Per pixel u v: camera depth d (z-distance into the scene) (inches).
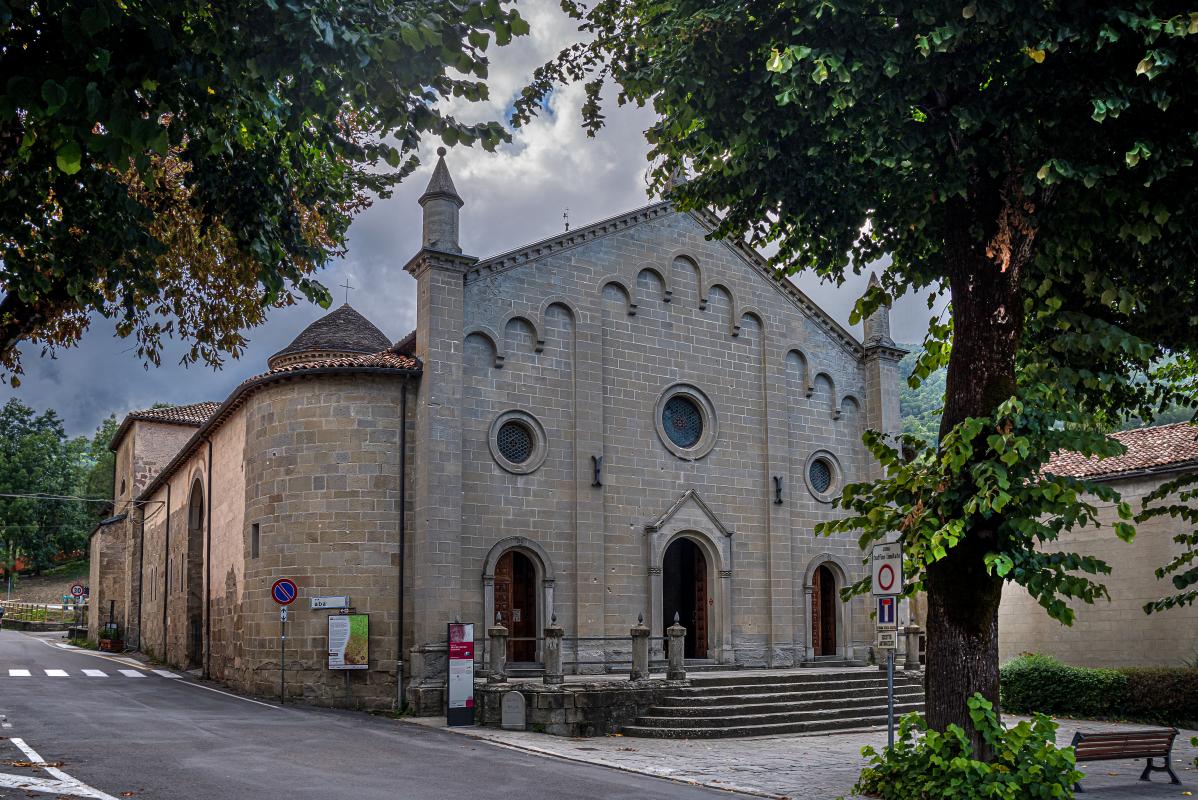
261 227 472.1
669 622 1222.9
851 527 520.7
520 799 493.7
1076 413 473.7
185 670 1364.4
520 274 1028.5
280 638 943.7
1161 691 922.7
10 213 427.2
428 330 950.4
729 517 1134.4
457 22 358.9
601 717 812.0
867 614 1216.8
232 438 1166.3
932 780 475.2
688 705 852.0
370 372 951.6
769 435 1180.5
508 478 989.2
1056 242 513.7
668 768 635.5
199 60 350.0
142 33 327.9
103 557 2027.6
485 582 953.5
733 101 518.0
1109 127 472.7
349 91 373.4
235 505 1123.9
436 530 918.4
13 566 3383.4
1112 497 458.6
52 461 3491.6
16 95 299.3
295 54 351.6
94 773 516.7
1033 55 433.4
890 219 588.1
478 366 992.2
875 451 523.5
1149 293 567.8
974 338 508.7
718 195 599.8
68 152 308.2
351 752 633.6
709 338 1160.2
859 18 470.3
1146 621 1035.9
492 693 828.6
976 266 513.3
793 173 543.5
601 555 1027.3
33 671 1238.3
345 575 928.9
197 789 483.2
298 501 952.9
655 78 541.3
